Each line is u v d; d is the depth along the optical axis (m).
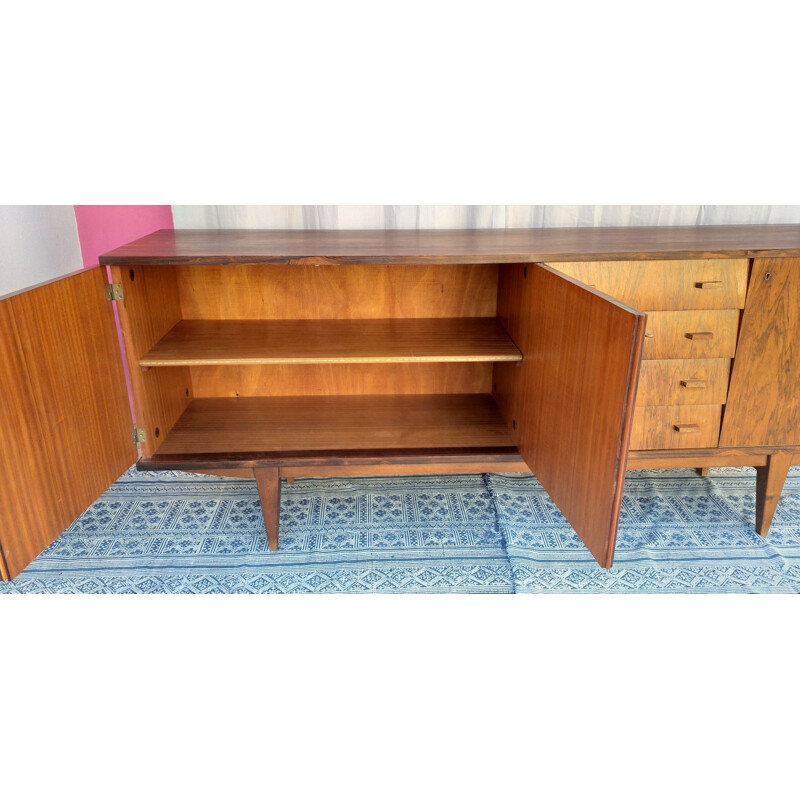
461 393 2.12
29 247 1.95
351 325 1.95
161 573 1.68
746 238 1.82
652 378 1.69
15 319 1.22
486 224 2.11
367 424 1.89
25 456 1.26
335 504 2.00
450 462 1.73
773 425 1.76
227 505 2.00
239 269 1.94
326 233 1.98
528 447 1.67
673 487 2.09
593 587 1.62
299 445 1.76
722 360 1.70
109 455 1.56
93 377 1.49
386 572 1.68
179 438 1.81
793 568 1.70
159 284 1.81
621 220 2.13
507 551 1.77
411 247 1.67
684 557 1.75
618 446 1.16
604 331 1.20
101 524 1.90
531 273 1.60
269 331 1.89
